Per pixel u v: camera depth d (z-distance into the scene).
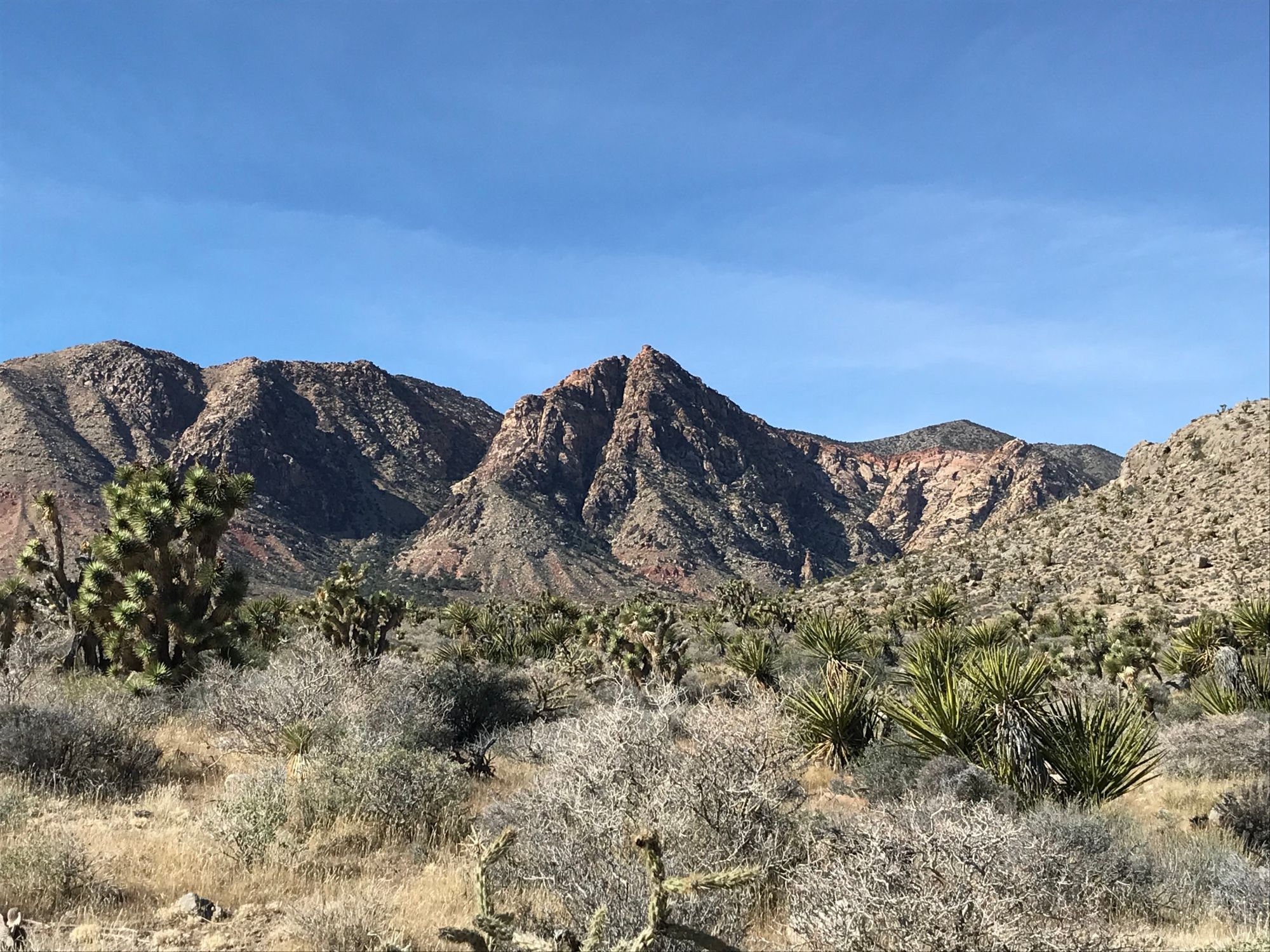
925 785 10.46
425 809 9.47
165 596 20.34
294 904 6.71
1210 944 6.31
